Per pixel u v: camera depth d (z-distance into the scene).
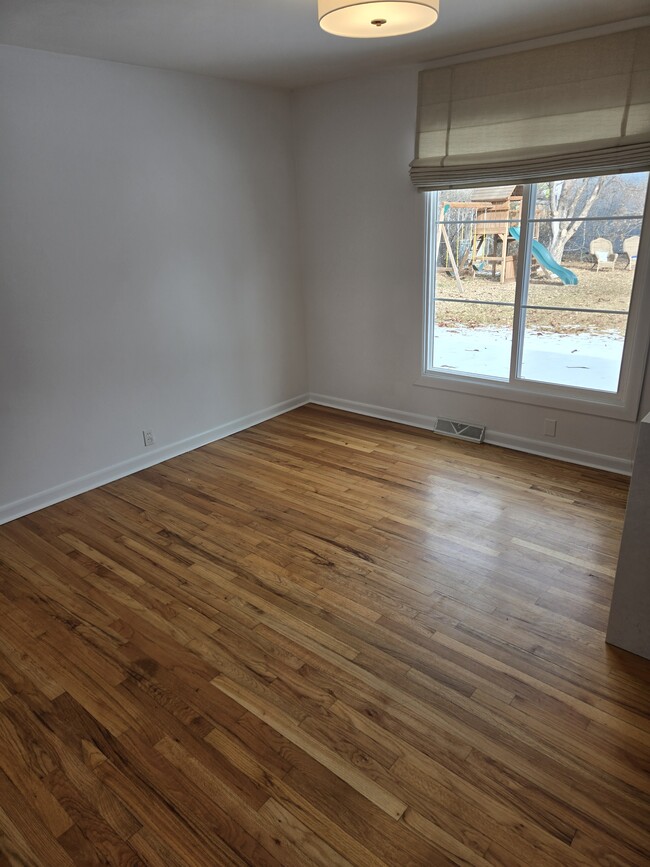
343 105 4.20
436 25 2.96
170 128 3.72
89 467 3.74
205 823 1.68
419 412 4.58
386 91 3.96
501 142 3.55
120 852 1.61
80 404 3.61
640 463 2.04
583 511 3.26
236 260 4.36
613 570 2.74
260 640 2.38
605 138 3.18
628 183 3.28
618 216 3.36
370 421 4.79
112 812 1.72
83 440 3.67
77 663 2.29
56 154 3.21
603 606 2.51
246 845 1.62
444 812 1.68
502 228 3.88
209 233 4.11
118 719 2.03
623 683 2.10
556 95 3.28
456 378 4.30
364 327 4.68
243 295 4.47
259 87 4.21
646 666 2.18
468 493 3.51
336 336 4.89
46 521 3.37
